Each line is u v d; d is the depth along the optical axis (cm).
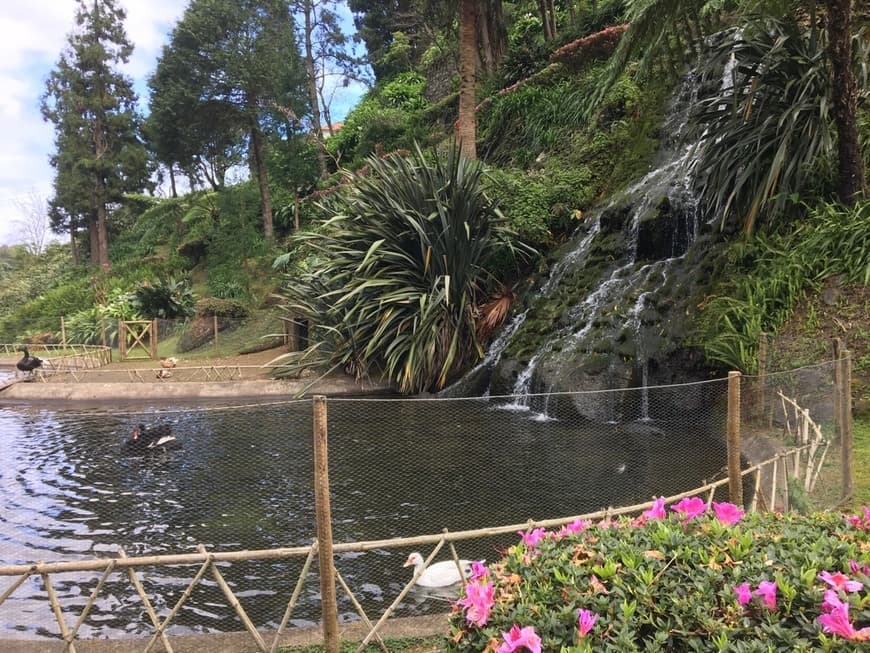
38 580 343
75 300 2214
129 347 1341
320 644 244
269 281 1794
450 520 381
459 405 640
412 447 511
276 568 348
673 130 959
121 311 1720
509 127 1391
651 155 970
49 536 392
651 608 131
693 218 766
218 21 1850
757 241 634
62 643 254
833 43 566
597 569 142
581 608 131
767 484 347
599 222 920
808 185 626
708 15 703
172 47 1906
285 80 1911
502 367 805
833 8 557
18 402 893
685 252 762
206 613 303
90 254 3167
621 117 1119
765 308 575
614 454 482
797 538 154
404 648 238
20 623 297
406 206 889
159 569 352
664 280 723
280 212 2169
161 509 426
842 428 357
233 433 567
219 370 1062
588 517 249
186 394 902
